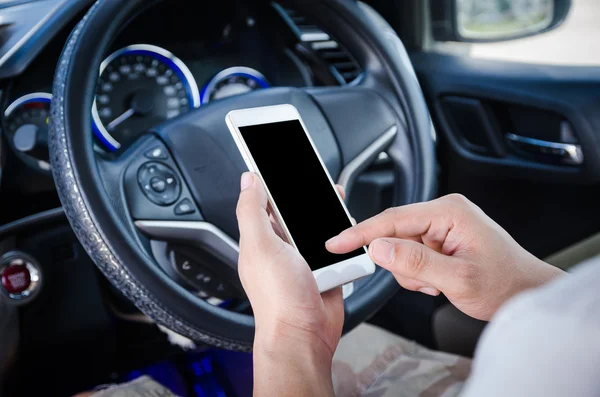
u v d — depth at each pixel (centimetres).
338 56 126
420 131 98
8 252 96
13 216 97
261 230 52
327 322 52
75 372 107
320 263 65
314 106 94
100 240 72
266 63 122
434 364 92
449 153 145
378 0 150
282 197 67
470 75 138
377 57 99
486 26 151
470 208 60
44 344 102
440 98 144
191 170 83
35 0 99
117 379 114
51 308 101
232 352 124
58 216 99
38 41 96
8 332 97
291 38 123
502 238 59
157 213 80
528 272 57
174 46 111
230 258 84
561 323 20
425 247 56
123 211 77
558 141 132
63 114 73
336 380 92
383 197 127
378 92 99
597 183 127
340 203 70
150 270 73
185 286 91
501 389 21
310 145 72
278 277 50
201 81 115
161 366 120
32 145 97
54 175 74
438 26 148
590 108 126
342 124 95
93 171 73
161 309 74
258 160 67
